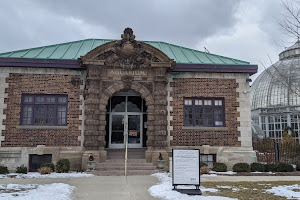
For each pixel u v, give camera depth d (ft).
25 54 55.16
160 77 51.39
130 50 50.49
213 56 61.93
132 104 57.36
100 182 36.32
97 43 63.93
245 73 55.11
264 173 47.42
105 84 51.03
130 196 28.45
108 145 55.42
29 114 51.47
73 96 51.90
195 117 53.98
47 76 52.08
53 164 47.65
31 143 50.06
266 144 69.46
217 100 54.85
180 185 32.55
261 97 177.99
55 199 26.02
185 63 53.72
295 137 148.56
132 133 56.49
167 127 52.49
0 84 50.96
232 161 52.01
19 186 32.45
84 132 49.11
